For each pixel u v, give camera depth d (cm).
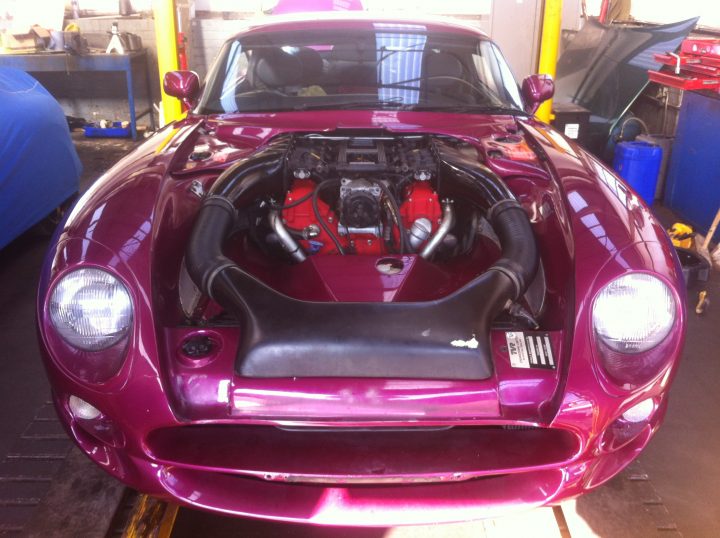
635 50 578
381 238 203
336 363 146
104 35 743
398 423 144
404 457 149
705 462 220
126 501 194
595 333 150
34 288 343
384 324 150
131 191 179
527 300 181
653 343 151
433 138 229
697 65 412
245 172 198
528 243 175
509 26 662
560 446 153
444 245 214
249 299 158
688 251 361
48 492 192
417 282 174
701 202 420
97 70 711
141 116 764
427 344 148
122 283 150
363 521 154
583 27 706
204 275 164
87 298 149
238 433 154
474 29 291
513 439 154
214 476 157
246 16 771
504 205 185
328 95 258
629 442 160
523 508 155
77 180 413
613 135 545
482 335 151
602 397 148
